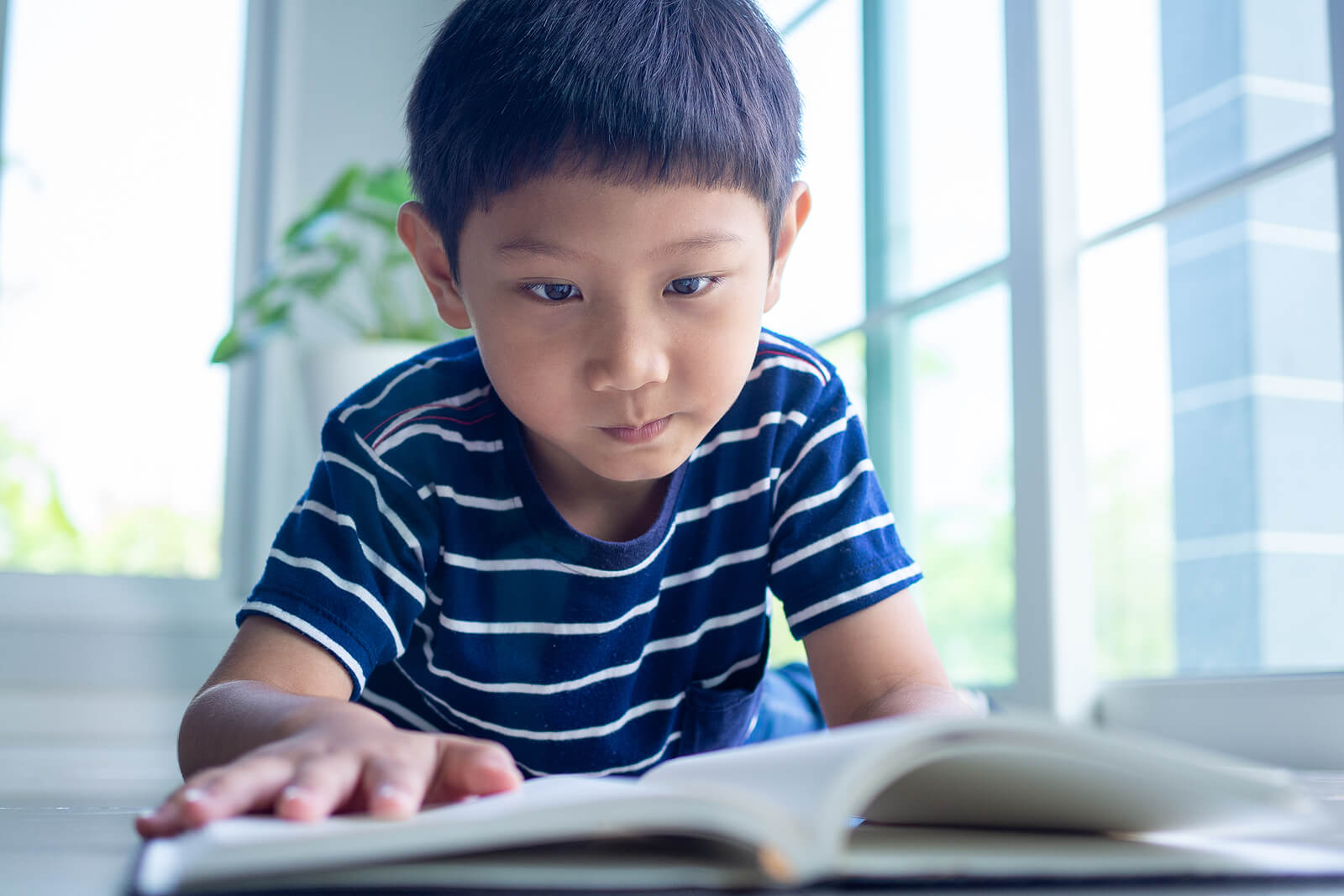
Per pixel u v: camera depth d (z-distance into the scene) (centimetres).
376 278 242
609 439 65
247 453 262
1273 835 48
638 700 82
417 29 283
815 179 216
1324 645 133
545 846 40
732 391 65
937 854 37
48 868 45
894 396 195
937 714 66
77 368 252
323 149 274
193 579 254
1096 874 36
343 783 41
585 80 61
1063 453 159
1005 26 168
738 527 81
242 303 234
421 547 74
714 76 65
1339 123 127
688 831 34
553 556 77
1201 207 147
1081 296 162
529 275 62
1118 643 156
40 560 247
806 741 41
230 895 32
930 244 190
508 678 79
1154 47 154
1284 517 137
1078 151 164
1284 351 137
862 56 205
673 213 61
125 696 241
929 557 187
